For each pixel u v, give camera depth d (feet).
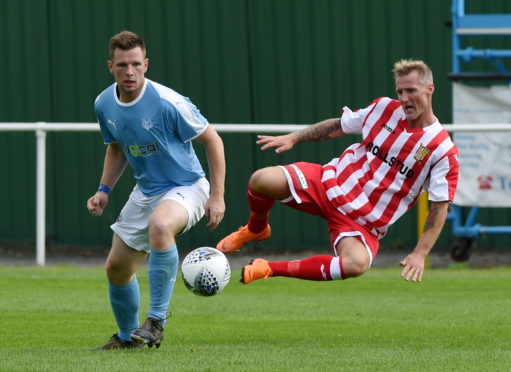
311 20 133.69
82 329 70.59
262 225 66.80
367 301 88.12
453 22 121.80
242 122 134.72
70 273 106.11
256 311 81.51
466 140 120.88
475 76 119.85
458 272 111.96
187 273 57.98
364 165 63.26
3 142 135.74
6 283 96.58
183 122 58.13
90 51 134.72
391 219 62.80
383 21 132.87
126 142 58.80
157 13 134.00
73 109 135.23
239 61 134.41
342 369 52.08
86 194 135.33
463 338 67.05
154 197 59.52
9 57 135.64
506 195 120.47
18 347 62.80
